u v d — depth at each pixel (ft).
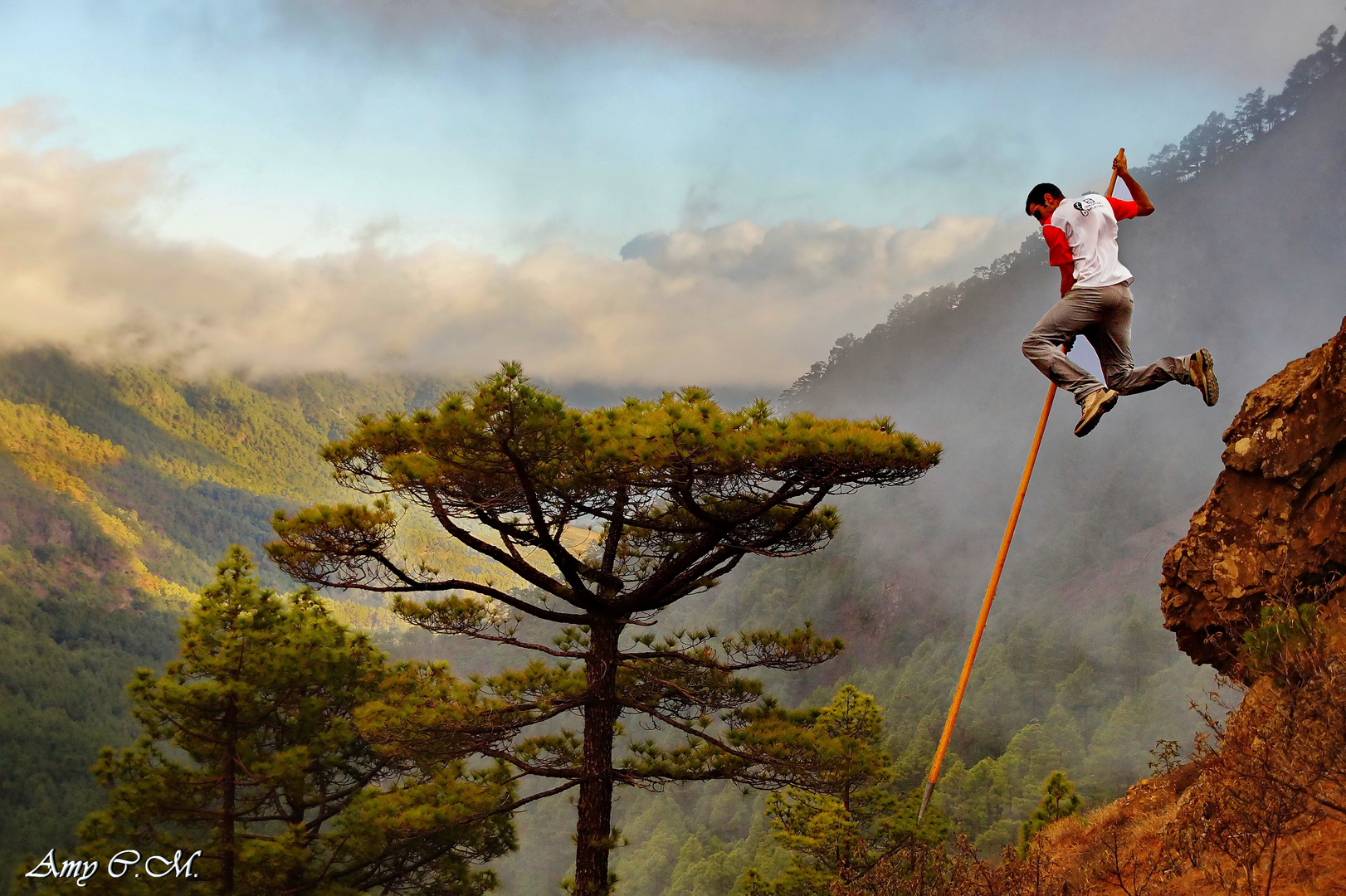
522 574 37.32
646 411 35.06
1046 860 22.17
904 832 59.57
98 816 48.91
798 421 31.60
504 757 38.27
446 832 49.37
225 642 49.85
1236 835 17.63
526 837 186.80
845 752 36.65
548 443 30.83
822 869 61.00
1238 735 18.83
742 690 41.63
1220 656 29.27
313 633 51.90
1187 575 29.60
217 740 49.52
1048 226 17.76
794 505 35.42
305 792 50.83
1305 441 25.79
